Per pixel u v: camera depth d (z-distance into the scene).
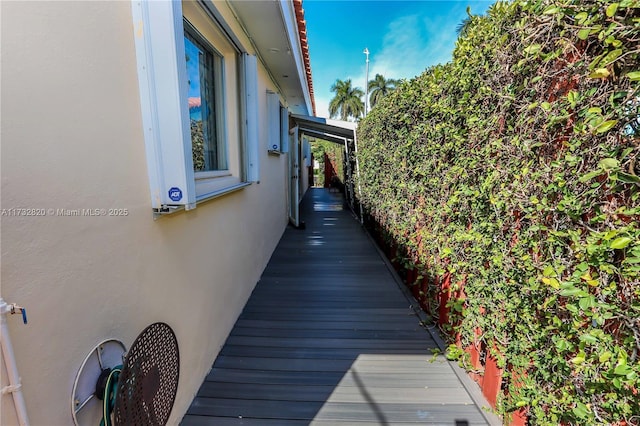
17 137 0.81
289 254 4.91
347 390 1.98
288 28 3.36
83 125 1.04
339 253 4.94
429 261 2.76
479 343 1.97
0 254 0.78
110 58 1.17
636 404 0.99
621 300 0.99
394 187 3.87
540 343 1.36
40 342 0.89
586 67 1.07
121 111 1.23
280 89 5.91
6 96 0.79
